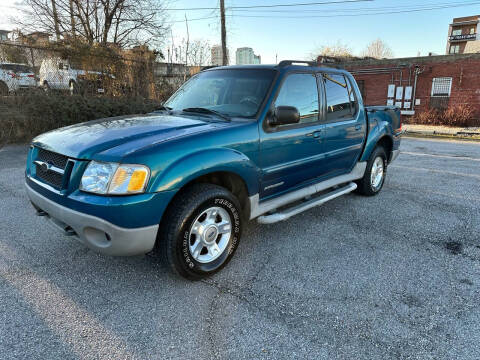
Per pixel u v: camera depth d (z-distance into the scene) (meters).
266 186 3.35
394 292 2.73
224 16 20.19
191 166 2.57
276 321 2.36
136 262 3.14
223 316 2.41
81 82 10.91
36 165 2.95
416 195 5.37
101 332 2.23
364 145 4.80
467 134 14.73
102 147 2.50
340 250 3.46
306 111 3.71
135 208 2.35
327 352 2.08
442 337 2.22
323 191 4.47
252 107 3.29
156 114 3.61
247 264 3.16
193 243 2.83
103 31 17.06
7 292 2.64
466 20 82.81
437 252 3.45
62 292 2.66
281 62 3.58
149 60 13.01
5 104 9.09
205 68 4.36
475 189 5.73
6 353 2.02
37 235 3.64
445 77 18.45
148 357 2.03
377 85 20.55
